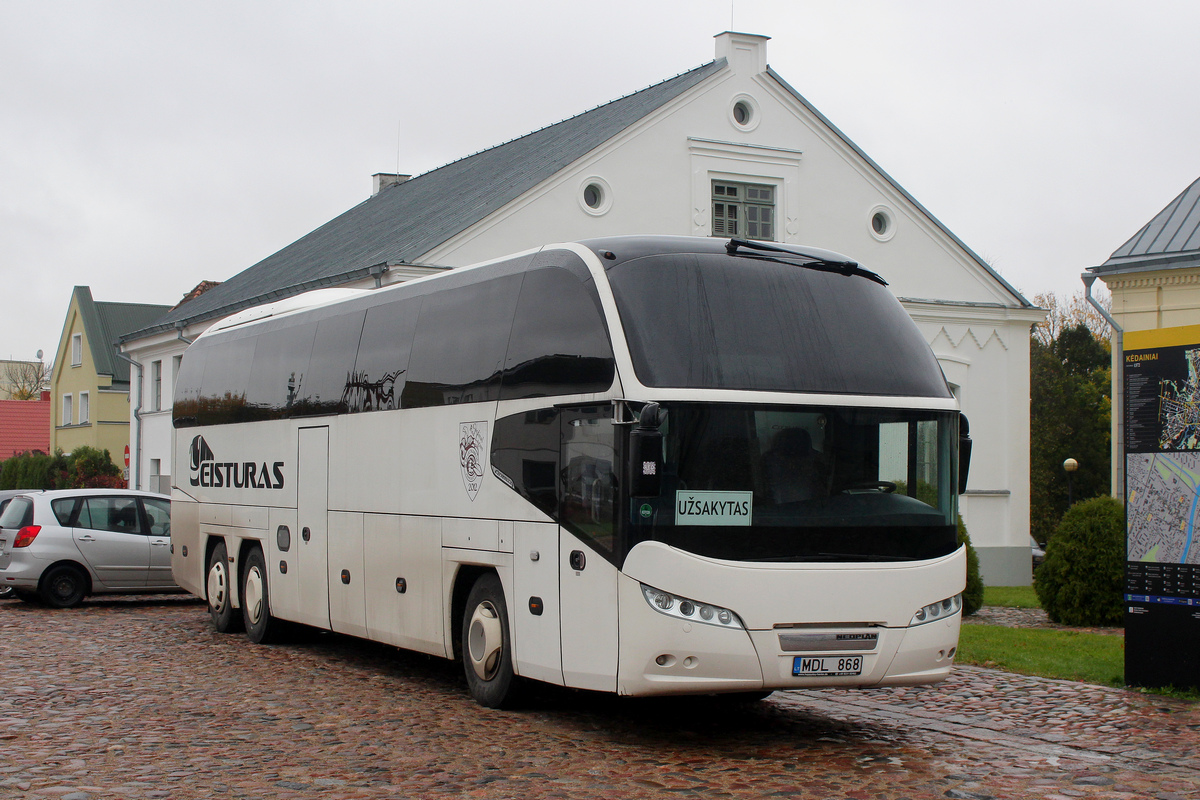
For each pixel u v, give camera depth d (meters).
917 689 11.35
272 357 15.02
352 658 13.67
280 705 10.42
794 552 8.46
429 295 11.63
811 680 8.44
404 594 11.57
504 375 10.13
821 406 8.72
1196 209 24.33
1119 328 24.59
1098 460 57.06
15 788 7.35
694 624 8.23
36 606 20.17
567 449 9.16
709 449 8.41
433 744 8.73
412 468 11.52
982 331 30.20
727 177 28.08
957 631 9.01
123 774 7.75
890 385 9.02
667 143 27.38
